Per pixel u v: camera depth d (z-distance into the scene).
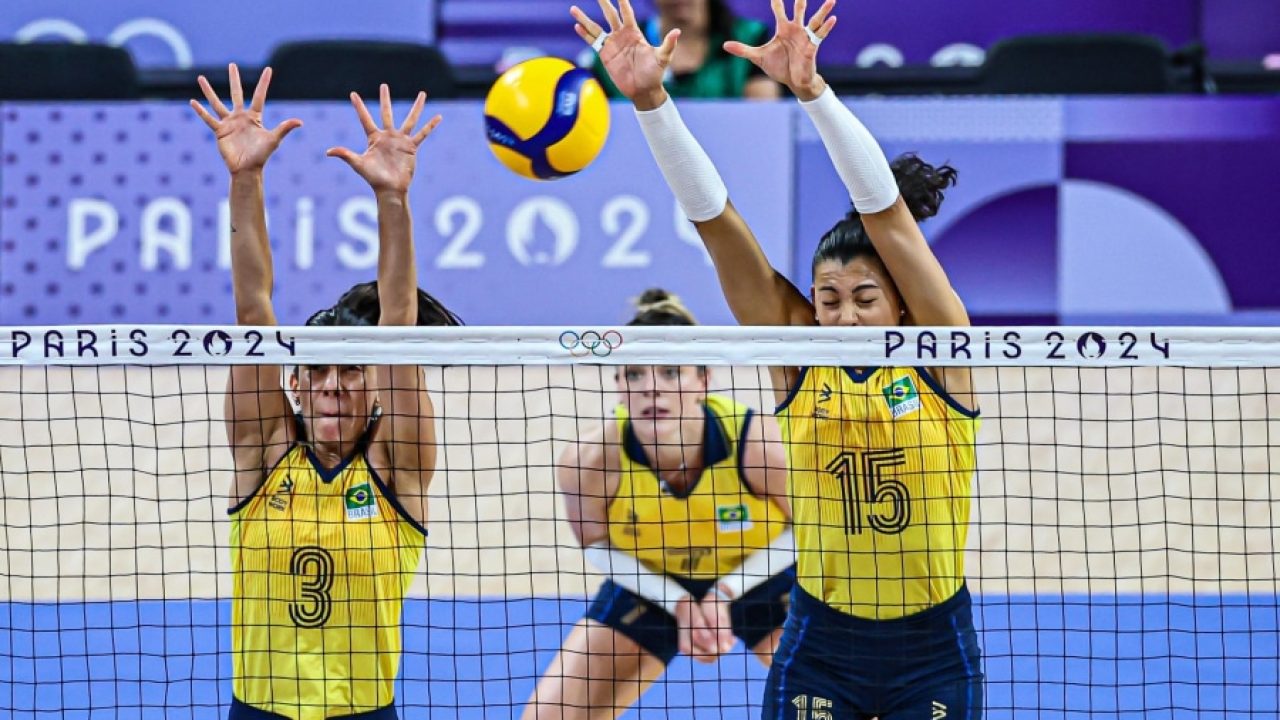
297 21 37.75
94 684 21.33
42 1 37.25
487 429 28.66
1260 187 31.50
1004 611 24.28
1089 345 14.02
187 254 31.59
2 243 31.59
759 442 18.58
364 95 31.98
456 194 31.38
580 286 31.36
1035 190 31.62
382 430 14.86
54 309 31.62
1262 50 40.22
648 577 18.66
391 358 14.18
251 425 14.82
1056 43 32.34
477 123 31.31
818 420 14.76
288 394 16.84
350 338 14.17
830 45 39.97
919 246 14.34
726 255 14.93
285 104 31.48
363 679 14.67
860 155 14.02
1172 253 31.69
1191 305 31.73
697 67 32.56
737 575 18.39
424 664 22.14
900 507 14.61
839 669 14.84
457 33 39.59
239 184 14.74
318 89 32.03
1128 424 29.44
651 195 31.31
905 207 14.40
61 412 29.98
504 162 16.16
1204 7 40.00
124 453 28.69
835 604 14.87
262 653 14.66
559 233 31.39
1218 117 31.44
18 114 31.64
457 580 25.09
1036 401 30.20
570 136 15.82
